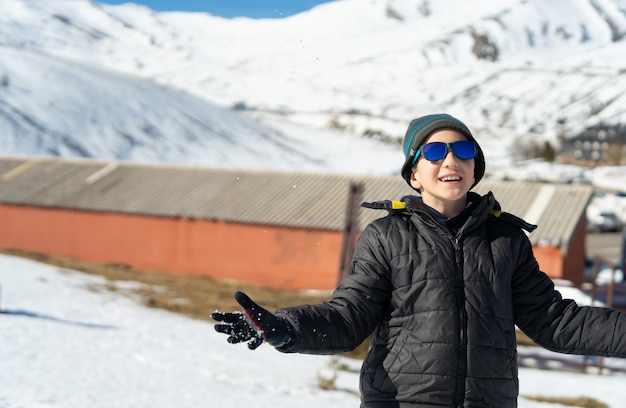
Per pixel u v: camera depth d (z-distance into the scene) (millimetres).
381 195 33281
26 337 10516
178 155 108062
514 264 3105
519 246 3123
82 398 7324
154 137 111812
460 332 2963
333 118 177000
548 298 3121
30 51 130875
